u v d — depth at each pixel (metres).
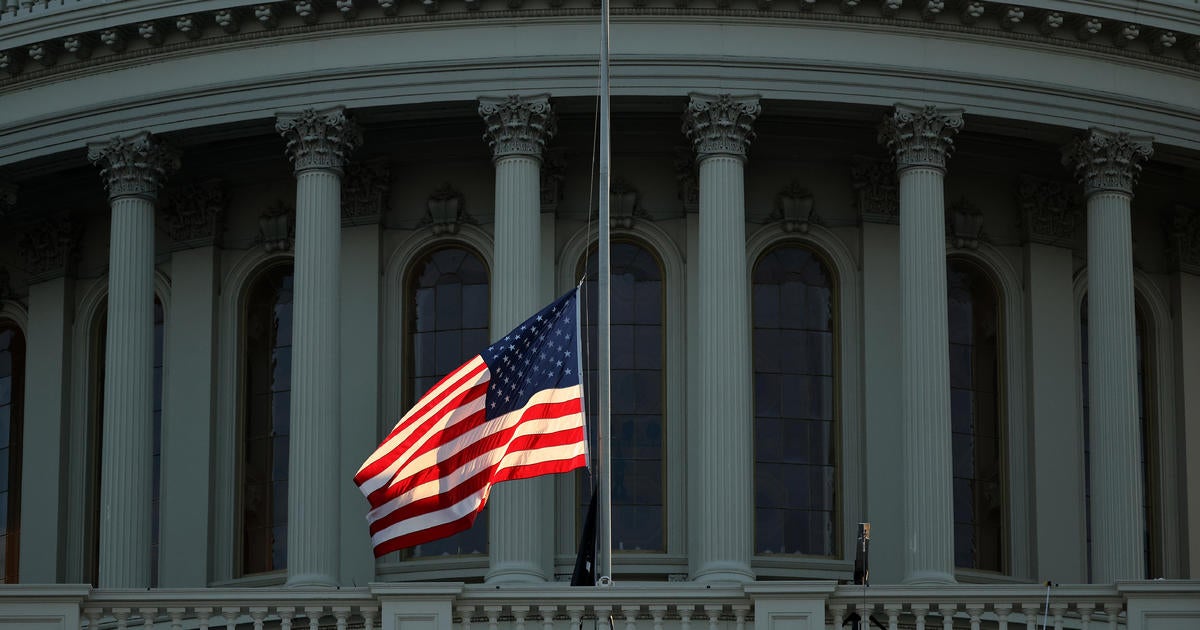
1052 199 85.88
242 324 85.69
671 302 83.25
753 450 82.88
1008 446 84.25
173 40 81.50
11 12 84.06
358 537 81.50
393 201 84.94
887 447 82.44
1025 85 80.38
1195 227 88.38
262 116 80.00
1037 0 79.81
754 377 83.56
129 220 81.06
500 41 79.50
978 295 86.06
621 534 82.19
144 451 79.50
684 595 60.03
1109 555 78.06
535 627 60.31
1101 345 79.75
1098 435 79.19
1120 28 80.94
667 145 83.88
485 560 81.00
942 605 60.47
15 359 90.50
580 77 79.00
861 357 83.25
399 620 59.50
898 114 79.19
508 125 78.62
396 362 83.56
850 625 60.31
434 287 84.75
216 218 86.00
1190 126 82.06
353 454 82.19
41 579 86.31
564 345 63.62
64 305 88.25
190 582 82.94
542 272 82.75
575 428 62.81
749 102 78.81
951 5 79.81
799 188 84.56
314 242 78.44
